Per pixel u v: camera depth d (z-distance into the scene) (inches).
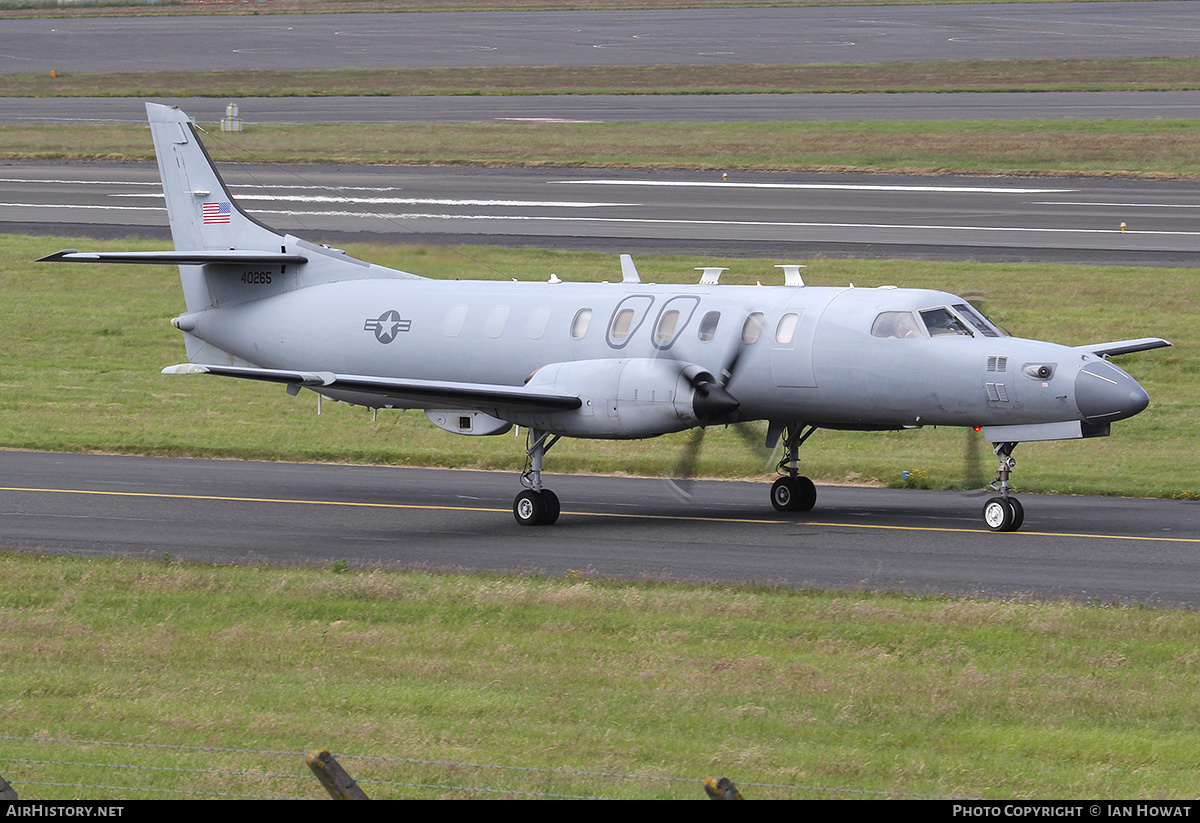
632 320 3240.7
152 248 6505.9
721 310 3154.5
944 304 3016.7
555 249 6230.3
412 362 3543.3
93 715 1630.2
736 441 4239.7
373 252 5536.4
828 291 3147.1
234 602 2271.2
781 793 1350.9
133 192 7770.7
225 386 5128.0
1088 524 3004.4
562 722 1601.9
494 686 1756.9
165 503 3336.6
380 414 4744.1
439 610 2193.7
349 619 2171.5
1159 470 3754.9
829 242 6309.1
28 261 6510.8
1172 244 6136.8
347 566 2588.6
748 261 5974.4
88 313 5969.5
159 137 4025.6
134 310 6028.5
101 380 5157.5
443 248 5684.1
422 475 3873.0
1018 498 3422.7
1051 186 7386.8
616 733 1550.2
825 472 3826.3
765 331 3093.0
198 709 1651.1
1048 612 2095.2
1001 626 2041.1
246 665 1882.4
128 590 2364.7
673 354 3152.1
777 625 2069.4
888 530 2950.3
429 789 1343.5
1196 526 2962.6
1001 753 1488.7
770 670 1827.0
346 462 4097.0
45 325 5797.2
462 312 3501.5
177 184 4028.1
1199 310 5255.9
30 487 3526.1
